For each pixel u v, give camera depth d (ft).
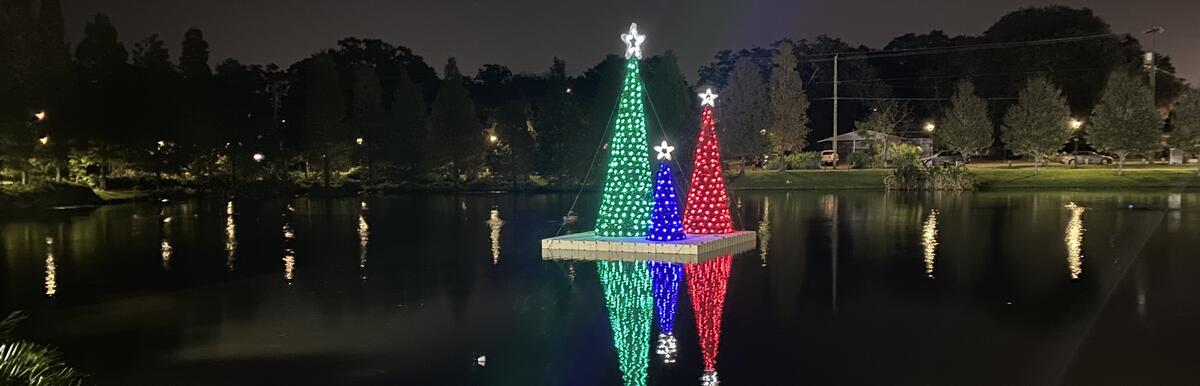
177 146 154.10
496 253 65.05
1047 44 213.46
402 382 30.66
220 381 31.12
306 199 144.46
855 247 65.82
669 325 38.75
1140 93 156.87
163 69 155.74
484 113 228.84
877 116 197.67
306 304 44.78
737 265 56.65
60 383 21.72
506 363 32.94
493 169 183.21
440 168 183.21
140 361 33.83
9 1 129.49
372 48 250.16
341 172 192.95
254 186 163.32
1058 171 162.71
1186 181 146.82
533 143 178.50
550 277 52.80
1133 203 108.47
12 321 23.29
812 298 44.45
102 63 147.64
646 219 67.56
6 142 120.37
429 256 63.72
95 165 156.25
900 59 249.55
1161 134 160.15
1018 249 63.10
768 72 230.07
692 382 30.01
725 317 40.09
